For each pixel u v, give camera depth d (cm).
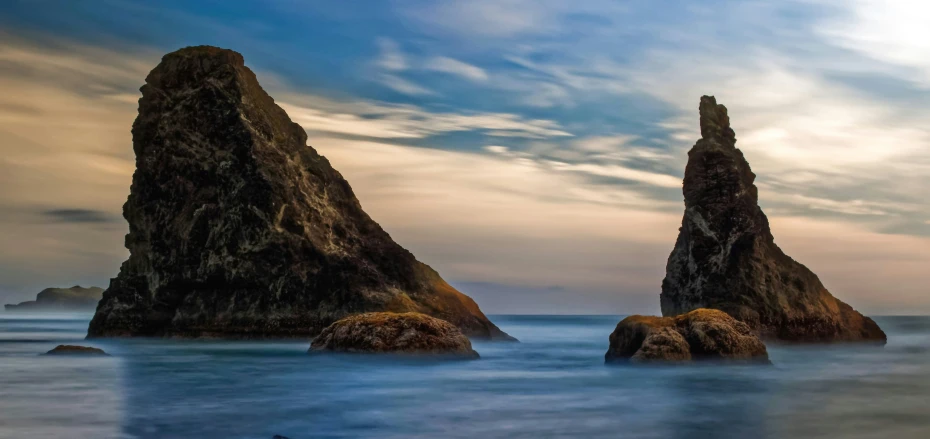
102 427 1697
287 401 2077
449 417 1853
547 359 3506
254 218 4675
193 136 4822
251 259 4656
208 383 2428
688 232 5181
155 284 4738
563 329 9306
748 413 1936
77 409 1930
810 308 4975
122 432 1644
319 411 1923
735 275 4928
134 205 4850
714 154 5184
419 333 3033
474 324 5084
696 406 2045
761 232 5116
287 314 4581
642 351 2823
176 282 4728
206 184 4775
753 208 5125
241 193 4691
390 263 5006
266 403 2041
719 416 1895
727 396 2227
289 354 3469
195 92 4878
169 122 4850
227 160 4753
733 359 2797
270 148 4872
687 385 2441
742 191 5100
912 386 2495
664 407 2025
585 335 6962
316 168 5166
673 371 2717
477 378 2594
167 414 1869
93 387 2334
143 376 2619
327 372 2692
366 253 4988
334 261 4753
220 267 4656
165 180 4806
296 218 4766
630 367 2811
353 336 3041
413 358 2950
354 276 4734
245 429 1688
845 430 1722
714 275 4972
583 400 2134
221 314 4622
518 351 4166
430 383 2453
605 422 1805
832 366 3259
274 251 4662
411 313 3153
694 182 5194
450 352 3039
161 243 4766
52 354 3409
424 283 5062
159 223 4775
